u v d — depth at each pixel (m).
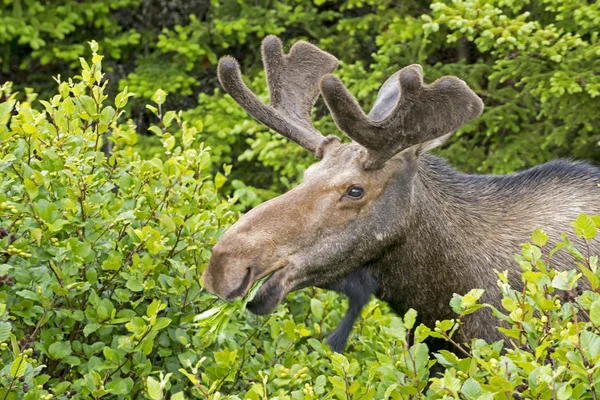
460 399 6.51
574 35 14.23
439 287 8.29
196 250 8.41
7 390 6.84
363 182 7.85
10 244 7.75
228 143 16.11
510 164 14.21
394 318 6.82
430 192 8.31
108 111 8.77
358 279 8.22
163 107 18.25
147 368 7.74
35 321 7.98
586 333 6.03
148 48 18.50
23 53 18.91
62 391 7.50
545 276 6.53
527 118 14.75
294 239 7.70
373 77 14.77
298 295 9.26
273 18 17.00
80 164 8.31
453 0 12.95
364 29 16.62
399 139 7.73
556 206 8.56
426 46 15.41
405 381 6.95
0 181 8.14
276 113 8.55
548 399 6.05
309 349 9.20
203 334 7.85
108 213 8.09
